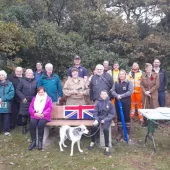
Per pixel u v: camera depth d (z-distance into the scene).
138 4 15.48
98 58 11.75
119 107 6.00
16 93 6.51
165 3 14.98
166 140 6.27
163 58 12.79
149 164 4.99
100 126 5.65
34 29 11.64
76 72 6.24
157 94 7.09
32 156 5.36
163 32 14.51
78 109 6.05
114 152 5.55
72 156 5.34
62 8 14.84
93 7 15.66
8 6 13.52
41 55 11.65
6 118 6.42
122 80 6.06
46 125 5.79
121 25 13.25
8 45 9.06
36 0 14.02
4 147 5.78
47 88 6.40
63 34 12.41
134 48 12.92
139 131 6.80
